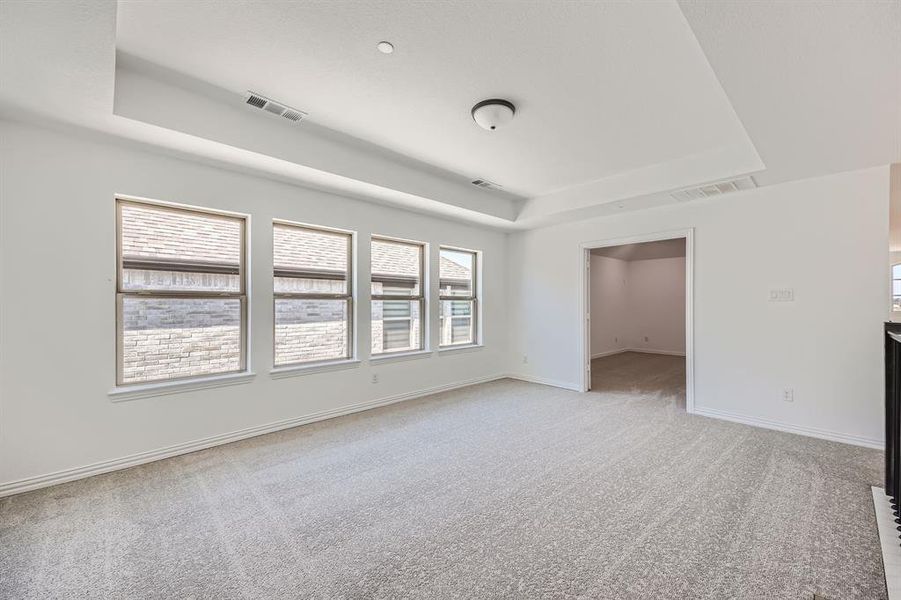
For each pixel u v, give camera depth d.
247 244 3.57
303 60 2.25
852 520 2.14
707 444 3.30
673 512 2.24
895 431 2.03
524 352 6.01
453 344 5.57
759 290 3.80
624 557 1.85
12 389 2.49
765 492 2.46
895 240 6.47
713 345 4.08
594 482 2.62
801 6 1.47
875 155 2.96
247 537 2.03
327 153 3.38
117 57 2.27
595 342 8.50
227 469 2.85
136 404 2.94
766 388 3.76
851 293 3.35
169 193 3.08
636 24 1.91
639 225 4.71
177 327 3.23
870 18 1.51
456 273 5.64
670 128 3.08
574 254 5.39
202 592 1.64
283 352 3.85
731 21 1.55
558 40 2.04
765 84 1.99
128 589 1.66
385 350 4.72
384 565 1.81
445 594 1.63
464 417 4.09
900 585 1.62
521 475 2.73
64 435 2.66
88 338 2.75
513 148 3.52
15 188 2.51
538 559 1.85
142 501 2.39
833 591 1.63
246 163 3.20
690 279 4.24
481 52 2.15
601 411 4.30
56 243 2.64
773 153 2.92
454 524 2.14
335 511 2.28
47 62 1.88
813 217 3.51
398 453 3.13
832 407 3.42
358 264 4.33
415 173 4.10
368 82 2.47
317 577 1.73
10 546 1.94
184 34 2.03
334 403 4.12
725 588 1.65
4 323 2.47
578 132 3.17
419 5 1.80
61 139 2.66
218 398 3.34
